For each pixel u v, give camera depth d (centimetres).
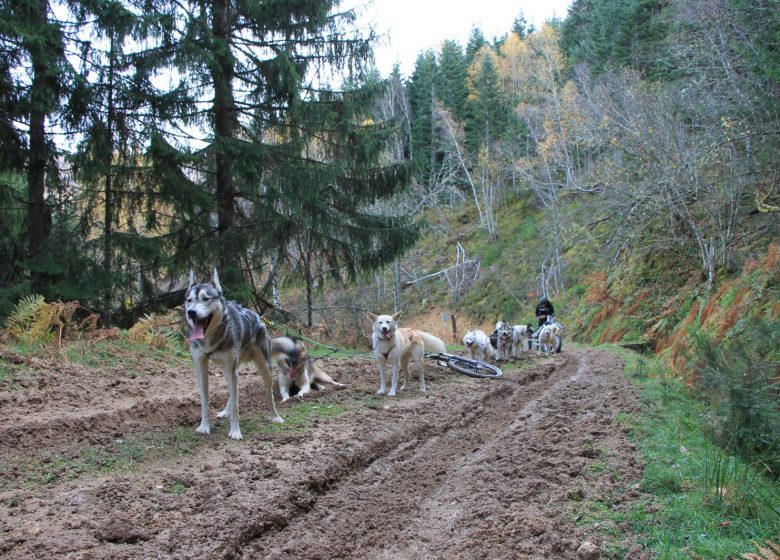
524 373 1156
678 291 1892
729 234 1619
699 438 612
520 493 492
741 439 562
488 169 4716
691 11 1620
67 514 397
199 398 723
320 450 566
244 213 1516
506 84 5666
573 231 2620
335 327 2084
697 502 451
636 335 1920
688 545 388
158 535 385
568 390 955
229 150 1302
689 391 810
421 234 1636
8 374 695
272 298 1645
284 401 782
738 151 1573
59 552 348
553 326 1648
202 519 409
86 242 1276
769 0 1379
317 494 496
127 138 1266
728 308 1218
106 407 640
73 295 1166
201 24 1270
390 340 856
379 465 574
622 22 3691
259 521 419
